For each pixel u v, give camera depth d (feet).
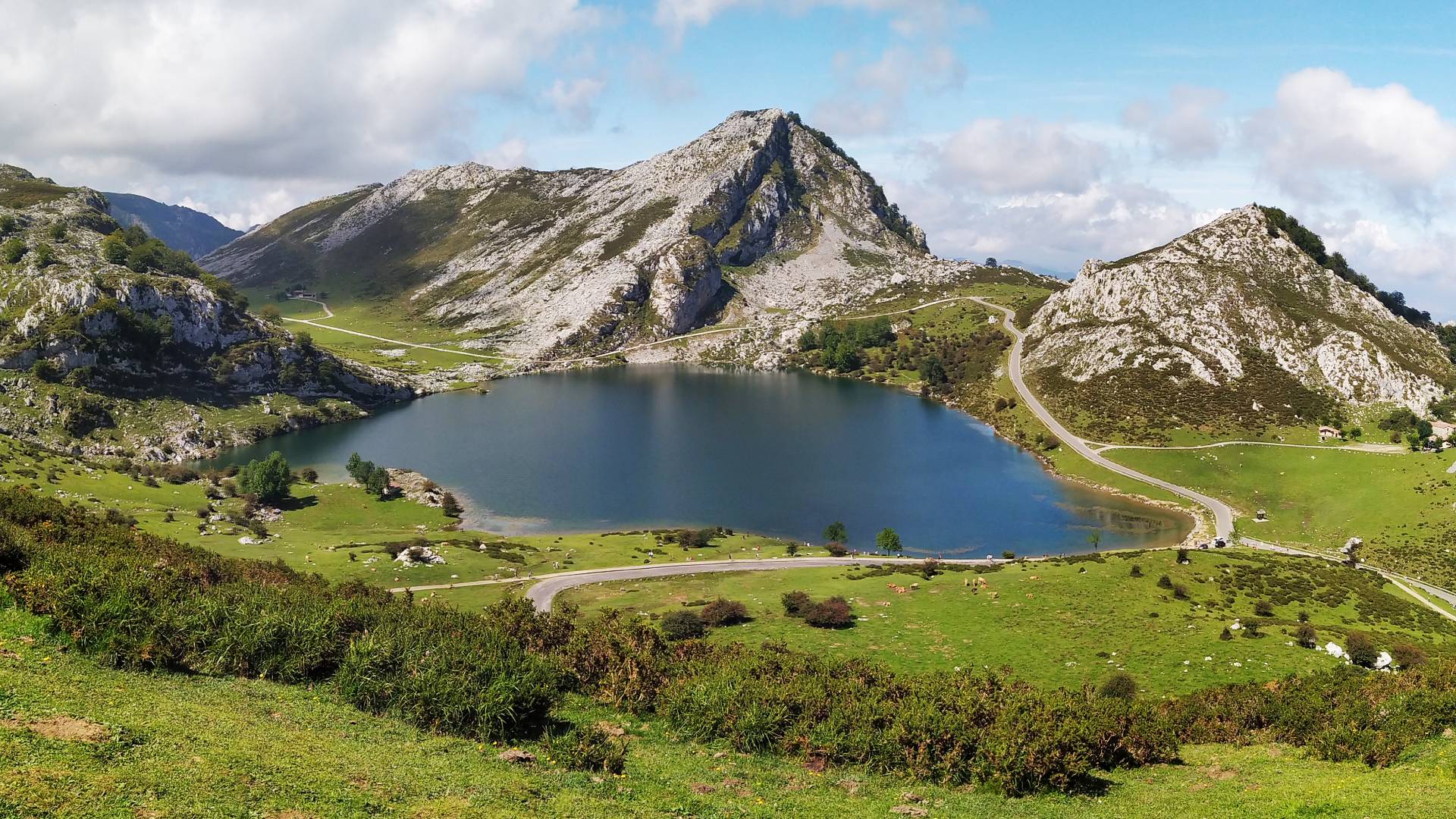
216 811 80.64
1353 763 136.77
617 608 361.92
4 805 71.92
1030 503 638.94
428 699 123.65
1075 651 292.20
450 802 93.97
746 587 399.85
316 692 128.36
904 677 179.63
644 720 154.20
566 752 119.34
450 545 467.11
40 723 91.15
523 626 187.11
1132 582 374.02
